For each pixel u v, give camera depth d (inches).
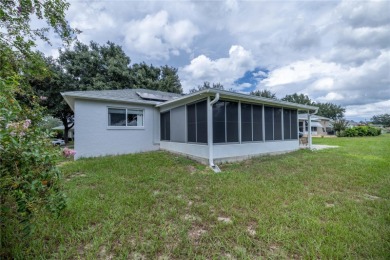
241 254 75.4
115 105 327.3
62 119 628.4
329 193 141.3
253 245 81.4
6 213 68.6
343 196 135.3
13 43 170.6
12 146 59.8
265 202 123.5
